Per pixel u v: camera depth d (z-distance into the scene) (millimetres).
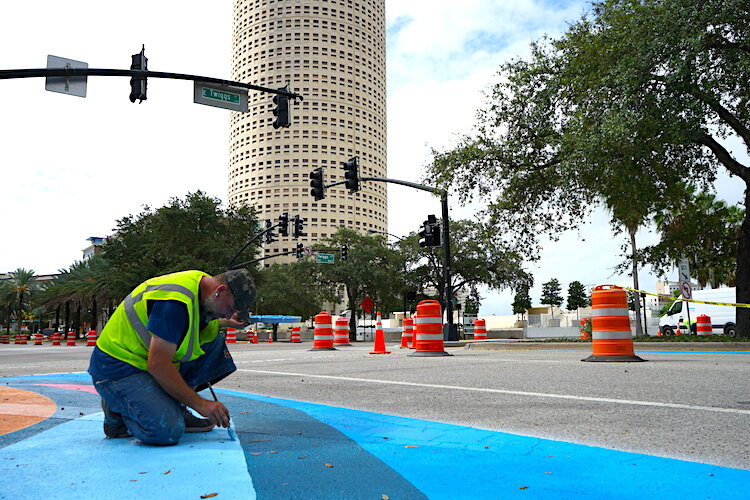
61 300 66562
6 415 4055
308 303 67812
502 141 20688
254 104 156750
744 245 17125
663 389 5340
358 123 158250
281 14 158500
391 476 2359
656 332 44312
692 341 14680
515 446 2955
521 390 5461
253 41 160125
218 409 2857
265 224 70875
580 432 3355
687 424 3576
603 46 16750
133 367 2896
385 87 174125
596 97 16953
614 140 15352
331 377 7402
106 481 2236
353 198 153000
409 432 3369
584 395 5008
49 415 4043
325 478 2320
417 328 12836
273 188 149625
